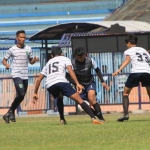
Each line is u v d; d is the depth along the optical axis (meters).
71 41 59.97
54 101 61.97
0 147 23.17
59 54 35.97
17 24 100.50
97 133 28.84
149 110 61.25
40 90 61.97
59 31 70.81
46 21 100.62
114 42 60.56
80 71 37.41
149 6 88.62
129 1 93.31
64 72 35.59
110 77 61.03
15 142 25.03
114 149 22.38
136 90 61.78
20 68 40.06
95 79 61.06
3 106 62.00
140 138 26.48
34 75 61.78
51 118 50.50
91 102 37.78
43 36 72.50
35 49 61.91
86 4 101.19
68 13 100.94
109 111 61.34
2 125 36.78
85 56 37.38
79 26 68.69
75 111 61.00
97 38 60.50
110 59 60.72
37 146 23.38
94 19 100.38
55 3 101.62
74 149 22.31
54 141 25.27
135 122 37.31
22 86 39.81
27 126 35.00
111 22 69.56
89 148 22.62
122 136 27.34
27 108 62.00
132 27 67.44
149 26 69.19
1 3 102.25
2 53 61.59
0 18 100.75
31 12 101.25
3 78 61.81
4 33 99.88
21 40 40.06
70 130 30.80
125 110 38.81
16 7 101.44
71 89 35.31
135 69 38.03
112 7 100.94
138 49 38.44
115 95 61.25
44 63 61.78
